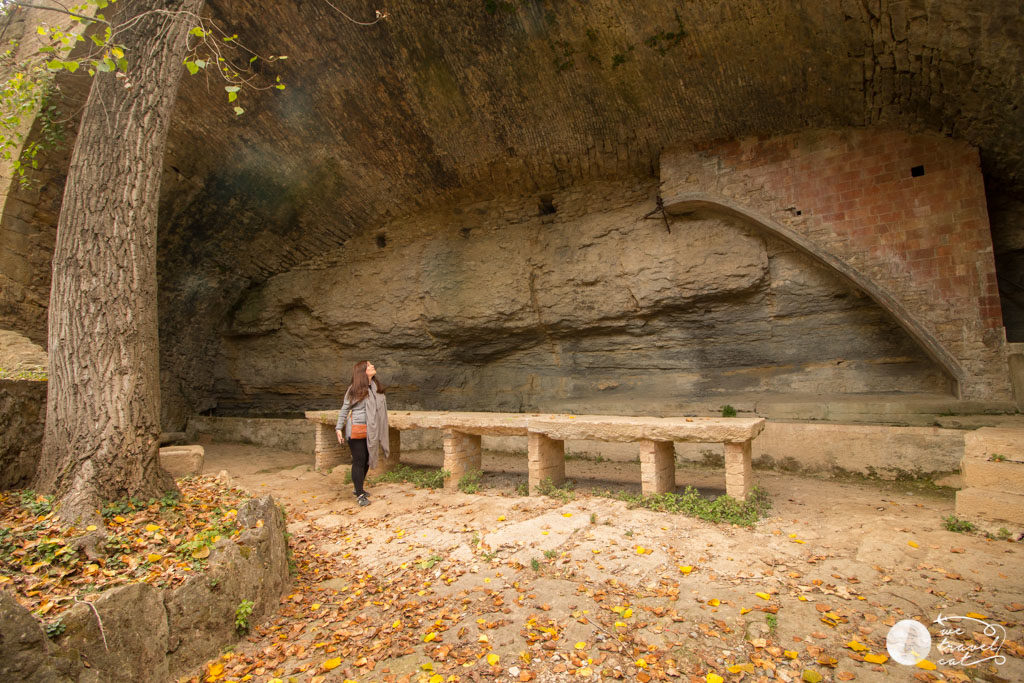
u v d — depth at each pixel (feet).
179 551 9.91
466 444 20.98
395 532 15.61
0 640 6.37
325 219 36.35
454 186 33.42
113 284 11.64
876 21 19.13
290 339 39.91
